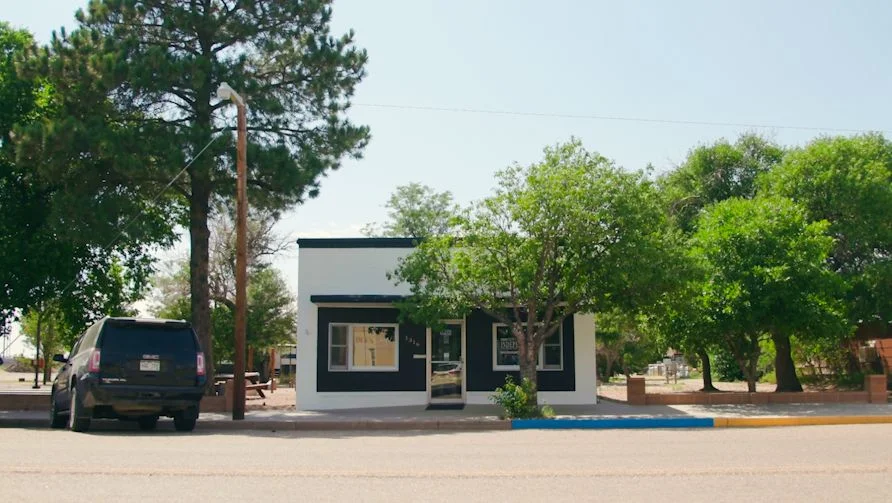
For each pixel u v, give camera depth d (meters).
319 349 23.09
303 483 8.38
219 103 22.11
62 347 47.16
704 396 22.03
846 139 30.44
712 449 11.82
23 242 23.03
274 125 22.83
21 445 12.02
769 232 23.19
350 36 23.86
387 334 23.44
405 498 7.60
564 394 22.98
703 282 21.52
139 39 22.08
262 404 24.81
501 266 19.75
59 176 20.81
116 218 21.25
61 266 23.73
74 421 15.37
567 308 20.34
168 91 21.53
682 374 49.59
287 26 23.08
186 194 22.80
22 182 23.64
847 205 29.05
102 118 20.69
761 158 40.78
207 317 22.91
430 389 23.25
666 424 16.98
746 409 20.31
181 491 7.81
